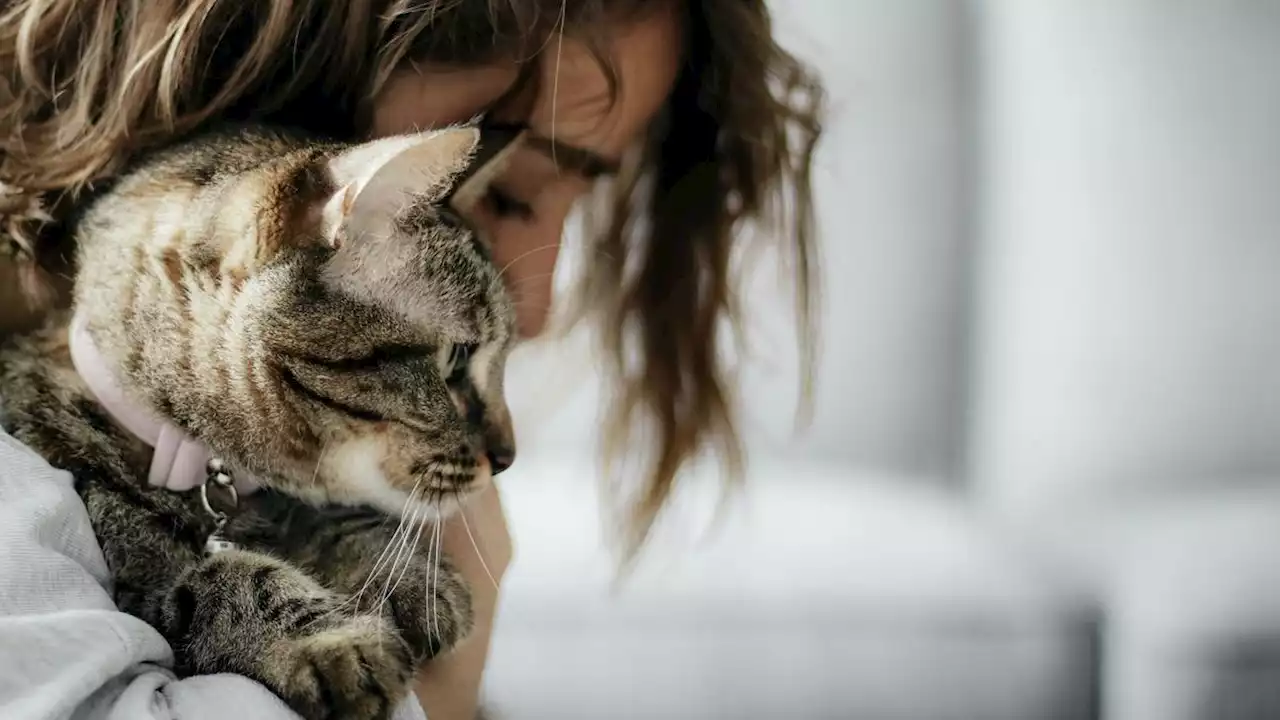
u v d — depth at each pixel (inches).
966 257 50.0
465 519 31.3
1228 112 47.3
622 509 38.6
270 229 28.9
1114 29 48.0
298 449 29.7
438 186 29.5
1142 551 41.3
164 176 29.5
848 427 49.5
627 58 31.9
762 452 48.8
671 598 40.1
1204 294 47.0
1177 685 39.0
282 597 28.4
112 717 25.6
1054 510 46.7
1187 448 46.5
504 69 30.8
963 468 49.7
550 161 32.2
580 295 37.1
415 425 30.3
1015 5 49.3
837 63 49.1
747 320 41.1
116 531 28.7
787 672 39.8
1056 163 48.5
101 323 29.1
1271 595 39.5
